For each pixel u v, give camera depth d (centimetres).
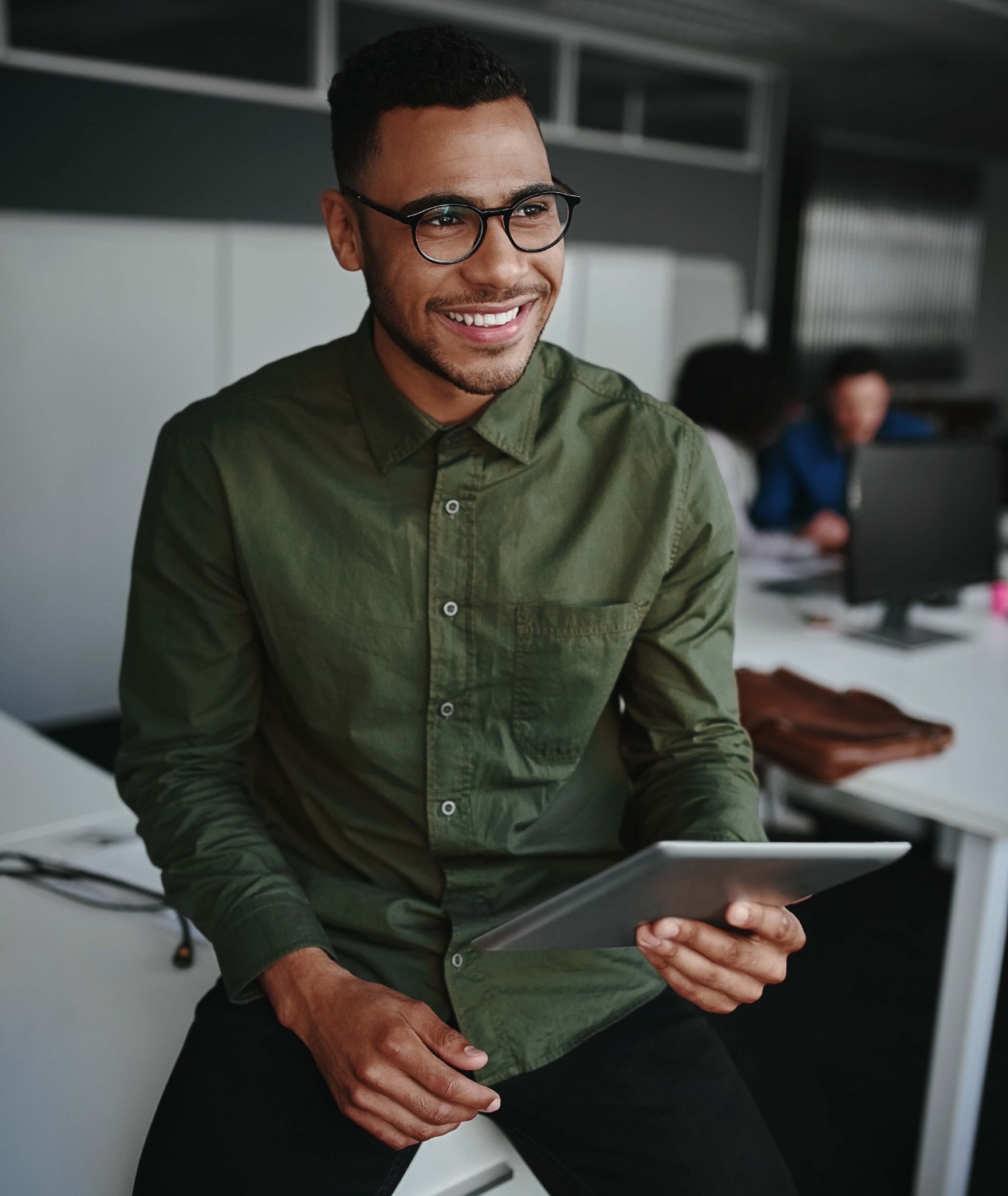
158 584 121
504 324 103
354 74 102
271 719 128
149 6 422
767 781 331
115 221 411
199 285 425
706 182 647
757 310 701
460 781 117
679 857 85
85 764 185
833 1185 198
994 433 616
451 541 114
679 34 567
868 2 498
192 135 445
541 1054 115
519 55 539
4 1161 107
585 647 116
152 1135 103
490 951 118
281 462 117
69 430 406
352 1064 97
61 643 421
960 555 287
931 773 188
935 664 254
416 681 116
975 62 608
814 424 393
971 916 181
